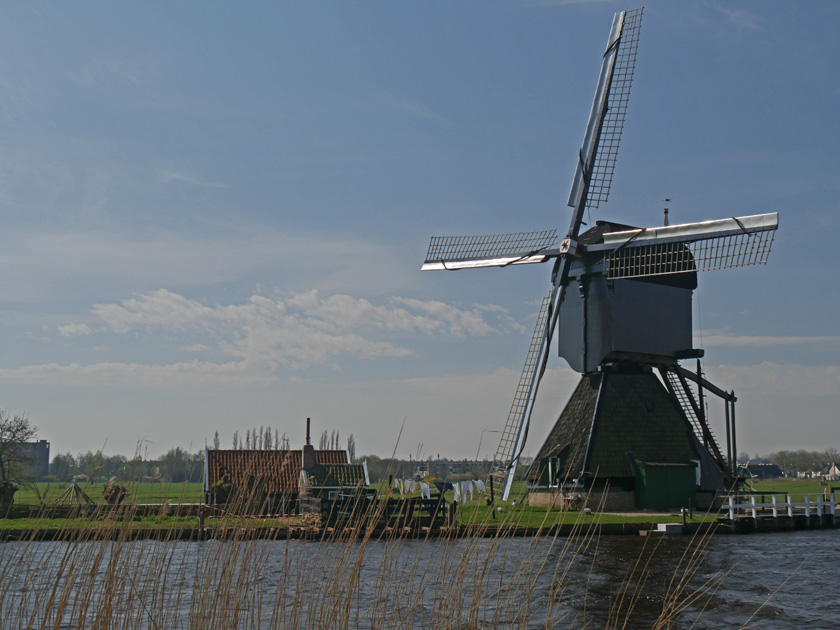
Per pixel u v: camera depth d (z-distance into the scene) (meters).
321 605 8.67
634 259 41.00
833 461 163.25
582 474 38.00
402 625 8.77
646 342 42.09
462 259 45.97
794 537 31.75
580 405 43.88
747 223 36.97
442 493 26.72
